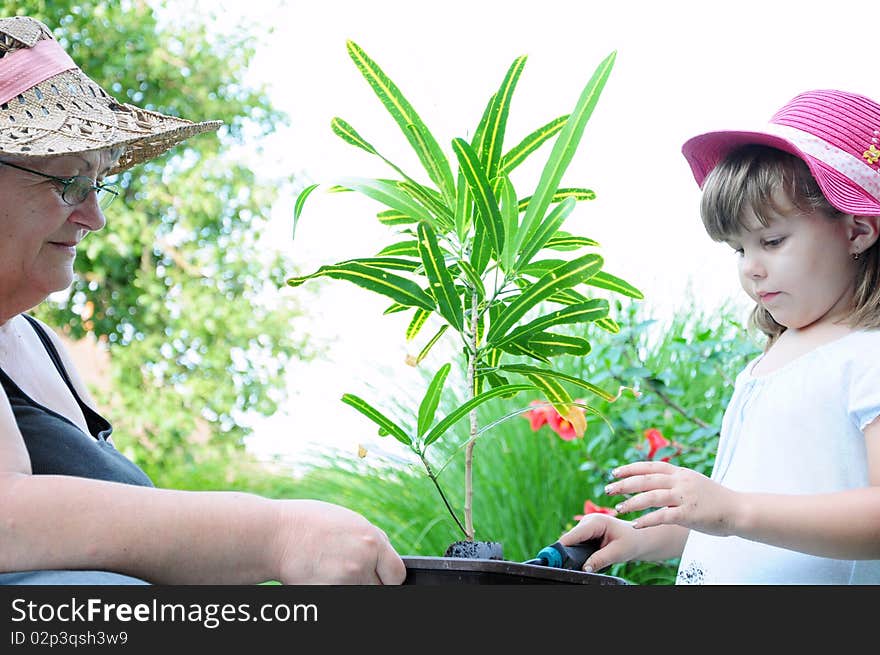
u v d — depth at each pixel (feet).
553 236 4.03
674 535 4.31
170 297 18.57
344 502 9.48
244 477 14.37
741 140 4.52
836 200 4.03
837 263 4.19
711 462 7.70
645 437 8.05
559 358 9.02
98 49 18.53
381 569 2.77
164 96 19.20
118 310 18.30
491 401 9.06
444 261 3.55
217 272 18.85
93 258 17.65
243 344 18.47
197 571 2.69
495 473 8.80
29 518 2.58
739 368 8.44
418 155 3.80
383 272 3.56
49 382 3.69
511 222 3.71
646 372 8.05
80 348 19.52
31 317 4.03
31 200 3.21
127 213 17.93
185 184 18.66
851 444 4.01
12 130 3.20
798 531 3.48
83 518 2.61
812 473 4.07
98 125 3.43
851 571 3.99
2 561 2.59
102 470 3.30
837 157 4.21
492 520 8.64
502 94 3.68
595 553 4.09
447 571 2.82
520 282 4.06
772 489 4.17
